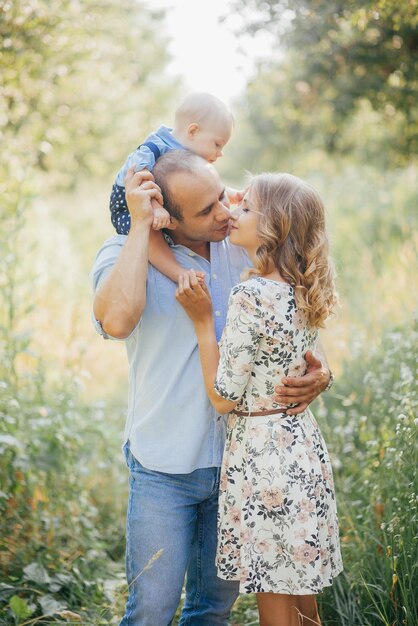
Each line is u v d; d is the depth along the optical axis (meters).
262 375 2.25
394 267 5.52
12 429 3.46
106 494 4.12
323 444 2.38
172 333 2.32
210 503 2.41
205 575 2.46
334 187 9.26
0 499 3.33
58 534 3.45
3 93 5.75
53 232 7.95
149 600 2.24
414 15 4.24
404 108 7.06
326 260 2.32
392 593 2.61
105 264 2.36
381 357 4.16
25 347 3.91
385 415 3.53
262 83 7.87
